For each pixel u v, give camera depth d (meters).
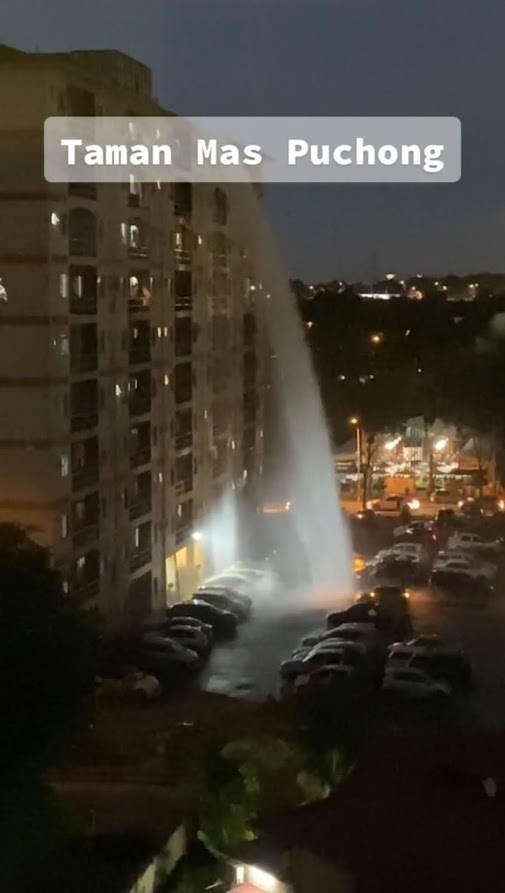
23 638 22.33
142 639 42.50
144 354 49.09
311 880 16.45
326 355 86.19
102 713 35.12
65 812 24.12
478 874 15.54
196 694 38.75
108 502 45.50
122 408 46.75
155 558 50.38
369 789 18.27
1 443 40.84
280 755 21.38
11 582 23.55
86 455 43.88
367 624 44.41
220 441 59.78
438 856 15.97
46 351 40.44
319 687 24.50
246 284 64.50
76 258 42.59
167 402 51.97
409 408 80.88
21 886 21.77
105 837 25.03
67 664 22.72
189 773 23.95
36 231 40.16
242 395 64.12
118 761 30.19
